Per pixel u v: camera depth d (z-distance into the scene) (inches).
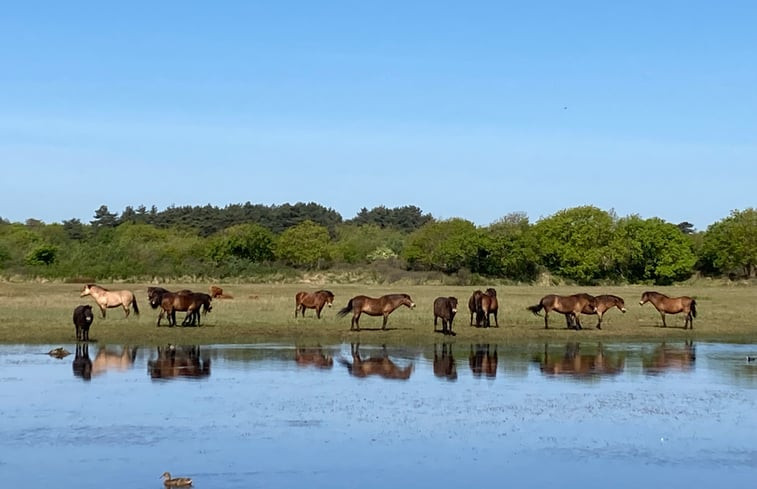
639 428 735.7
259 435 693.9
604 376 999.6
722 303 2144.4
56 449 645.9
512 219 4224.9
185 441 672.4
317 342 1283.2
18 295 2052.2
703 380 978.7
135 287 2578.7
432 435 702.5
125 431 700.0
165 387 889.5
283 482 573.6
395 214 7273.6
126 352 1144.8
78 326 1232.2
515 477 593.6
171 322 1397.6
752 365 1099.3
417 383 936.3
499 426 736.3
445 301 1381.6
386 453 648.4
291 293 2349.9
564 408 810.8
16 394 844.0
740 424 754.2
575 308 1486.2
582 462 631.8
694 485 580.7
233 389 885.2
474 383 940.6
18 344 1207.6
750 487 577.6
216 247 3708.2
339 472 598.9
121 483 565.3
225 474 589.6
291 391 879.1
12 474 583.2
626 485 578.9
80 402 808.3
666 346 1310.3
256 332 1354.6
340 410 789.9
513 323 1547.7
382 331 1401.3
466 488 568.1
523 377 984.9
